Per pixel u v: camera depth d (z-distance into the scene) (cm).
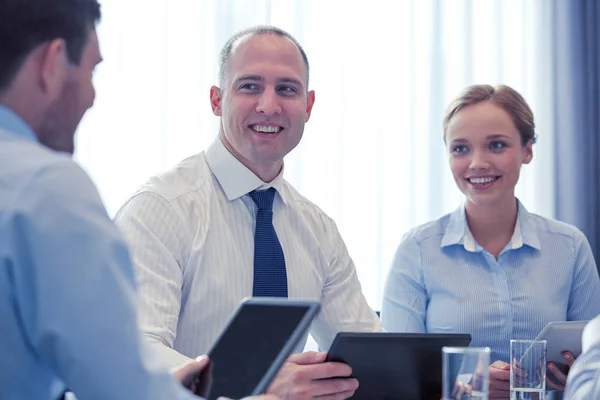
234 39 231
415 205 449
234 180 227
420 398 192
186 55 416
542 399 178
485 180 276
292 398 182
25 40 114
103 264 103
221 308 217
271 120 220
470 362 126
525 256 283
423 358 184
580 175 470
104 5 403
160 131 409
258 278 222
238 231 225
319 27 439
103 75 402
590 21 475
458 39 460
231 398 135
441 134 454
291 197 238
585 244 288
